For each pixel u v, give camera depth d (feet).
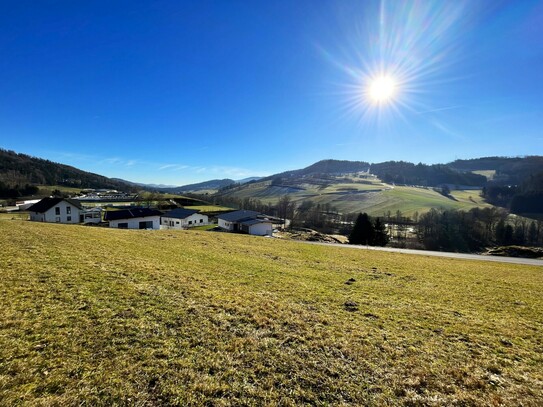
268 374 17.26
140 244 64.23
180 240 81.97
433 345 23.25
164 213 235.81
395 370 18.83
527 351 23.44
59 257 39.11
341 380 17.25
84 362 16.61
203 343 20.11
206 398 14.76
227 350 19.48
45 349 17.43
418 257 90.12
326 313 28.86
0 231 56.75
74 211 192.54
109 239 65.05
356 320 27.55
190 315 24.36
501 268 75.66
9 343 17.58
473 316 31.96
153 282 32.50
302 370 17.94
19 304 22.91
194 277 37.78
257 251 75.10
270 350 19.97
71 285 28.43
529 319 32.45
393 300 36.37
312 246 103.04
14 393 13.75
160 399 14.42
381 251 104.42
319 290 38.32
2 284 26.73
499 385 18.01
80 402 13.69
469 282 53.01
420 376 18.30
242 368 17.61
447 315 31.50
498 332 27.32
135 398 14.30
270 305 29.14
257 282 39.75
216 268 46.70
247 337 21.53
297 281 42.91
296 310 28.58
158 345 19.24
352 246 122.62
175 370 16.75
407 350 21.90
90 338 19.13
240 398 15.02
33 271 31.45
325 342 21.84
